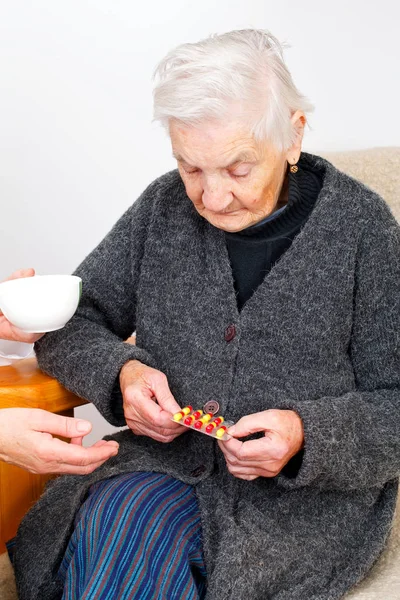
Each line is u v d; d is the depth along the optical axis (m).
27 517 1.29
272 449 1.06
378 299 1.18
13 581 1.28
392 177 1.53
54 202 2.13
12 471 1.35
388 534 1.25
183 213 1.29
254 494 1.19
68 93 2.05
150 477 1.18
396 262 1.18
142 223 1.35
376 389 1.22
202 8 1.93
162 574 1.05
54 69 2.04
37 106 2.07
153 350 1.30
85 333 1.33
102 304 1.39
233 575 1.04
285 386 1.19
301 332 1.19
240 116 1.03
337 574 1.14
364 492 1.23
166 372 1.28
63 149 2.09
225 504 1.16
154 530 1.08
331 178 1.22
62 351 1.30
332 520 1.19
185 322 1.26
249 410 1.20
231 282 1.22
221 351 1.21
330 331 1.19
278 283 1.18
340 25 1.81
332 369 1.21
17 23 2.02
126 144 2.07
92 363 1.26
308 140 1.90
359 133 1.87
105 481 1.19
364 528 1.21
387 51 1.79
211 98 1.00
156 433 1.21
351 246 1.18
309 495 1.19
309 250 1.19
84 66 2.03
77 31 2.01
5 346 1.41
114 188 2.11
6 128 2.09
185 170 1.10
